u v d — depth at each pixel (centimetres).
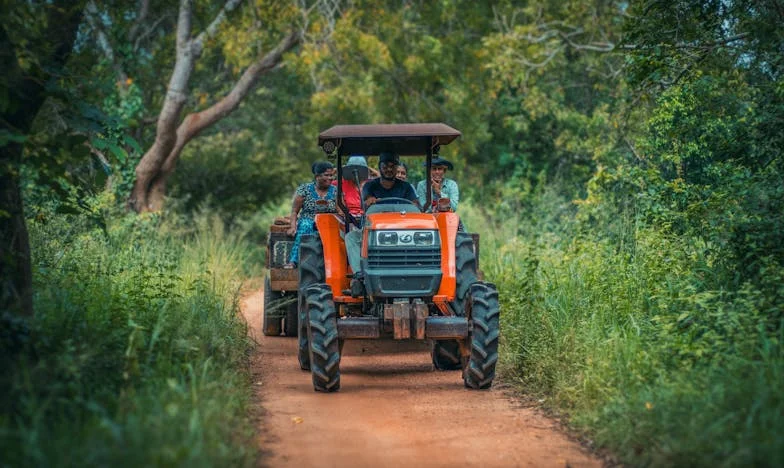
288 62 2202
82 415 598
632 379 714
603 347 803
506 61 2145
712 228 922
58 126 849
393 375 955
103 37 1791
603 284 1012
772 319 736
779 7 1005
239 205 2561
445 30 2575
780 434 539
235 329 1030
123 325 807
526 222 1903
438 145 1003
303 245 963
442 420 746
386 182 974
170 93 2042
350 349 1129
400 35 2448
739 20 1075
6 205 730
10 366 632
